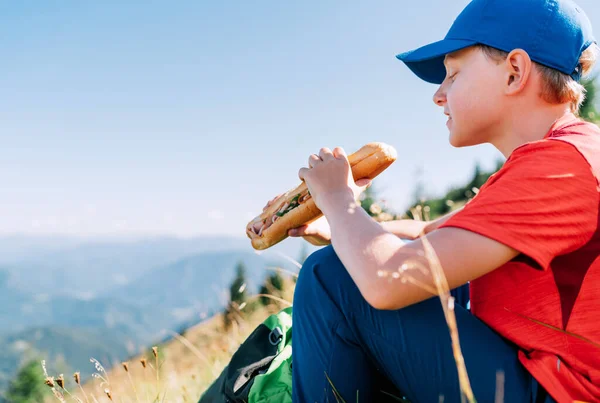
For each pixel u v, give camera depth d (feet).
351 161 5.59
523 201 3.91
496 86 4.90
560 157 4.04
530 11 4.78
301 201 6.23
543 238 3.84
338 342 4.74
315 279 4.89
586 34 4.94
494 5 4.95
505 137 5.06
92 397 7.20
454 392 4.31
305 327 4.96
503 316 4.42
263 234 6.65
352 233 4.36
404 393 4.85
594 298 4.00
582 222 3.91
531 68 4.75
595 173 3.99
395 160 5.65
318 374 4.84
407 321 4.44
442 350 4.34
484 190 4.23
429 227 7.61
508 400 4.09
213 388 6.68
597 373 3.87
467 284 6.29
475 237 3.90
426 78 6.52
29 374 110.22
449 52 5.12
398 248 4.08
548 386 3.95
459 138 5.28
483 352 4.26
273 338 6.45
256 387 5.84
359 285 4.13
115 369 9.43
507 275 4.37
